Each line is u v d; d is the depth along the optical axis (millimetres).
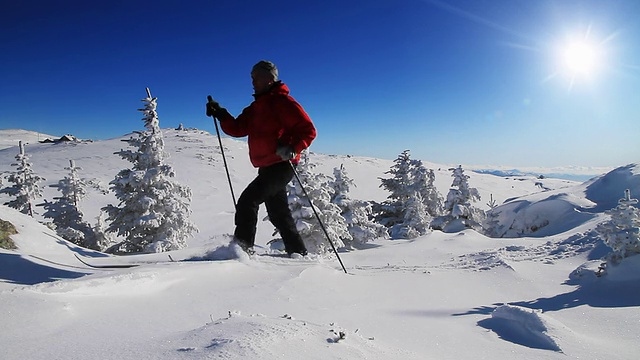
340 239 16547
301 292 3172
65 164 74250
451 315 3447
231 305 2582
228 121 4523
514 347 2535
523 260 7859
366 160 109188
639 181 17312
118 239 21953
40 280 2910
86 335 1697
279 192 4582
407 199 26281
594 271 5875
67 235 16609
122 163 76188
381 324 2746
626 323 3500
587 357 2371
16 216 5027
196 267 3104
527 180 106562
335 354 1558
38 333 1659
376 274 4816
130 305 2254
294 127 4035
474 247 11953
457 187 23844
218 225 33656
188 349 1416
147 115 14734
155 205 14602
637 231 5629
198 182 60156
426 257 10805
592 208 17750
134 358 1379
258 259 3965
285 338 1572
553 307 4473
